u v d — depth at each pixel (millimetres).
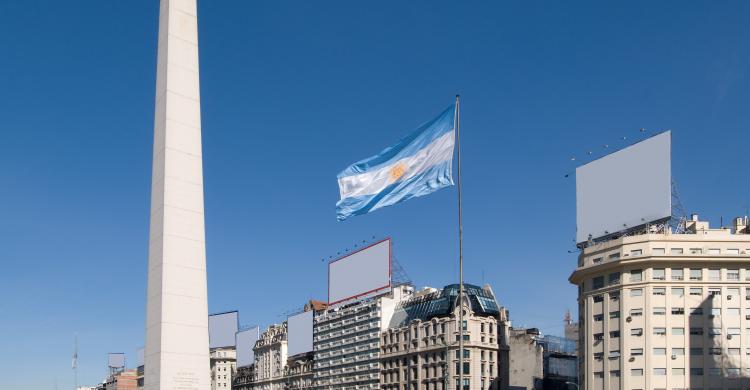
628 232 105125
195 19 53344
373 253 168500
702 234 99188
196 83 52406
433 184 40438
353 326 173875
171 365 47844
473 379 137375
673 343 95375
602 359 100062
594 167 109062
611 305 100312
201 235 50594
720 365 94312
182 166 50719
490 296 152375
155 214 50875
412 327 151000
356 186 42750
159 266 49312
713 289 96375
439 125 40844
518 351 150750
